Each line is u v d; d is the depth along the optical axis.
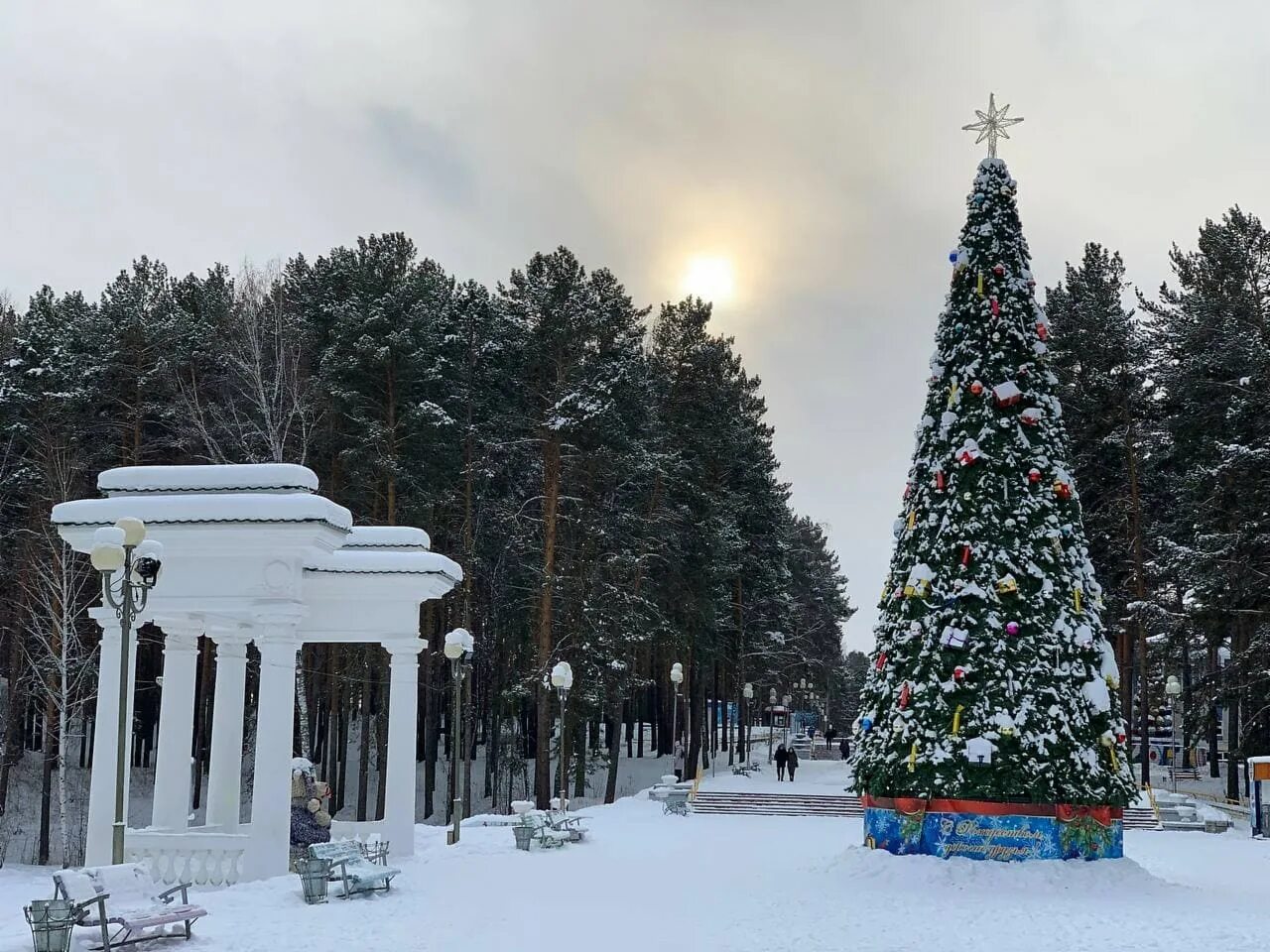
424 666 44.03
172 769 20.14
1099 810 18.88
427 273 45.47
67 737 39.72
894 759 19.33
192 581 18.45
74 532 18.56
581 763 49.22
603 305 43.84
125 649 14.91
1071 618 19.33
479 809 49.88
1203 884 19.88
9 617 40.91
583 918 14.73
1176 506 45.59
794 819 35.38
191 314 45.44
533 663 41.72
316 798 21.94
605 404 40.78
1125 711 46.53
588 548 42.66
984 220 21.20
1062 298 46.09
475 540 43.19
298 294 44.56
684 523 49.06
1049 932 13.98
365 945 12.57
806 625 88.06
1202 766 62.47
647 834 28.30
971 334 20.67
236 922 13.93
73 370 40.12
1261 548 38.66
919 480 20.89
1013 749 18.56
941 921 14.73
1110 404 44.59
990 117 21.86
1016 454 19.97
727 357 54.00
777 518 60.28
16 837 40.84
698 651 53.94
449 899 16.20
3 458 40.75
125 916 12.15
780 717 86.00
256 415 39.31
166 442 39.66
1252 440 40.03
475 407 43.62
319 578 21.89
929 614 19.67
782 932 13.88
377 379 39.19
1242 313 42.91
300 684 36.66
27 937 12.70
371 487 38.31
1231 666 38.94
